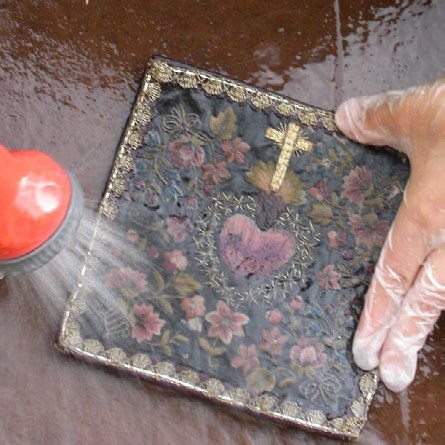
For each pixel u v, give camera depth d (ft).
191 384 4.05
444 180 3.98
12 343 4.05
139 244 4.07
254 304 4.10
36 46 4.15
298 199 4.14
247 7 4.25
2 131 4.11
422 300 4.06
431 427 4.23
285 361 4.10
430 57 4.31
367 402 4.14
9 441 4.03
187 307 4.07
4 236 3.51
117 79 4.17
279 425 4.14
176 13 4.22
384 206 4.17
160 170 4.09
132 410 4.09
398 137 4.10
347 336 4.14
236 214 4.12
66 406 4.07
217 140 4.12
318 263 4.14
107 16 4.19
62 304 4.06
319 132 4.17
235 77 4.23
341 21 4.29
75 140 4.13
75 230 3.60
